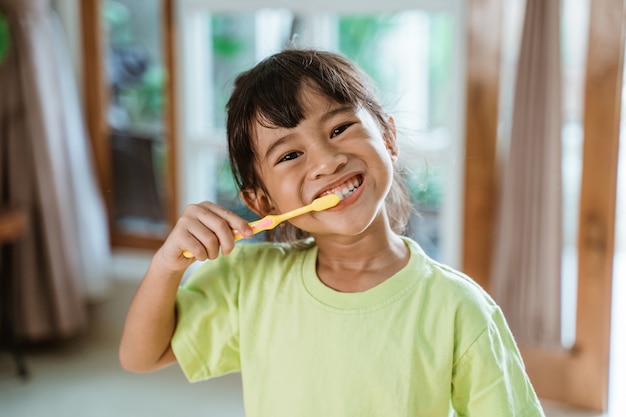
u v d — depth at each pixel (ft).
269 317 2.88
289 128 2.68
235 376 8.34
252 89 2.80
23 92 8.41
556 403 7.19
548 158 6.73
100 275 9.12
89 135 9.45
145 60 9.13
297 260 2.95
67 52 9.32
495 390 2.60
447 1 7.35
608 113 6.51
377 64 7.92
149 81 9.16
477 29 6.85
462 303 2.67
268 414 2.81
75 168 8.93
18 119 8.48
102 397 7.97
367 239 2.80
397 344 2.65
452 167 7.58
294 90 2.69
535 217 6.85
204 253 2.72
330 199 2.60
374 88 3.12
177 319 3.00
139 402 7.84
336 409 2.68
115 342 9.25
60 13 9.28
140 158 9.45
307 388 2.72
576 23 6.93
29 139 8.47
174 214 9.09
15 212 8.05
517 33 6.88
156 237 9.48
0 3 8.30
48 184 8.57
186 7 8.58
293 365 2.77
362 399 2.65
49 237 8.62
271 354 2.83
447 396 2.65
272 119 2.69
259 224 2.71
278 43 8.22
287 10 8.06
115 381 8.33
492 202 7.09
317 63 2.81
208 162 8.97
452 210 7.68
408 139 3.50
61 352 9.05
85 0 9.08
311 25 7.91
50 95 8.57
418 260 2.82
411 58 7.75
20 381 8.38
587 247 6.82
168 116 8.86
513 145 6.81
